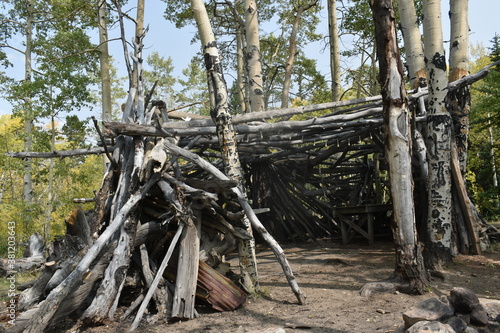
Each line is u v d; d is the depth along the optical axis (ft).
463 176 31.96
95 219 19.89
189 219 18.92
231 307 17.80
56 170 56.59
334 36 56.39
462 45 32.89
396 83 19.21
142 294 17.98
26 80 52.90
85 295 16.55
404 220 19.27
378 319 15.39
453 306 13.24
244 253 20.29
